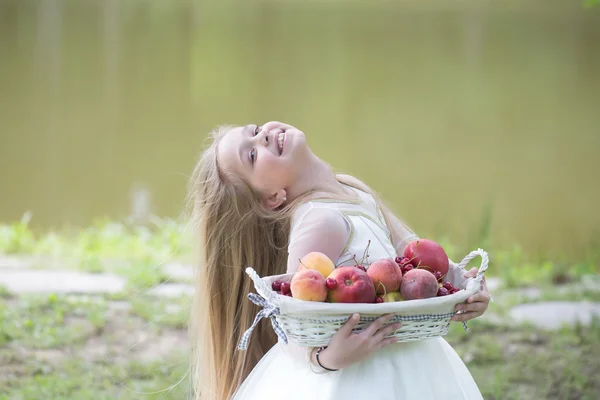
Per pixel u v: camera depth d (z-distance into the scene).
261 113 14.85
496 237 9.32
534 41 23.22
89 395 5.18
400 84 17.92
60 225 9.53
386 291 3.26
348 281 3.17
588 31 24.91
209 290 4.07
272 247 4.01
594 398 5.23
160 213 9.91
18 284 7.25
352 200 3.87
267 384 3.60
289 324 3.21
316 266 3.28
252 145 3.91
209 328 4.13
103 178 11.18
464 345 6.02
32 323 6.23
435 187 11.18
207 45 21.55
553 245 9.10
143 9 26.86
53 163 11.78
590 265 8.33
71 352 5.86
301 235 3.64
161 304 6.64
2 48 19.34
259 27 24.77
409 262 3.44
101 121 13.99
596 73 19.17
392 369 3.42
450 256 8.28
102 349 5.91
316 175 3.92
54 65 18.00
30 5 25.03
